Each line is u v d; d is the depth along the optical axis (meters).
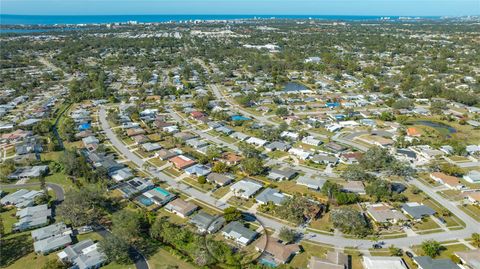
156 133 160.25
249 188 110.12
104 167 121.31
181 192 111.12
